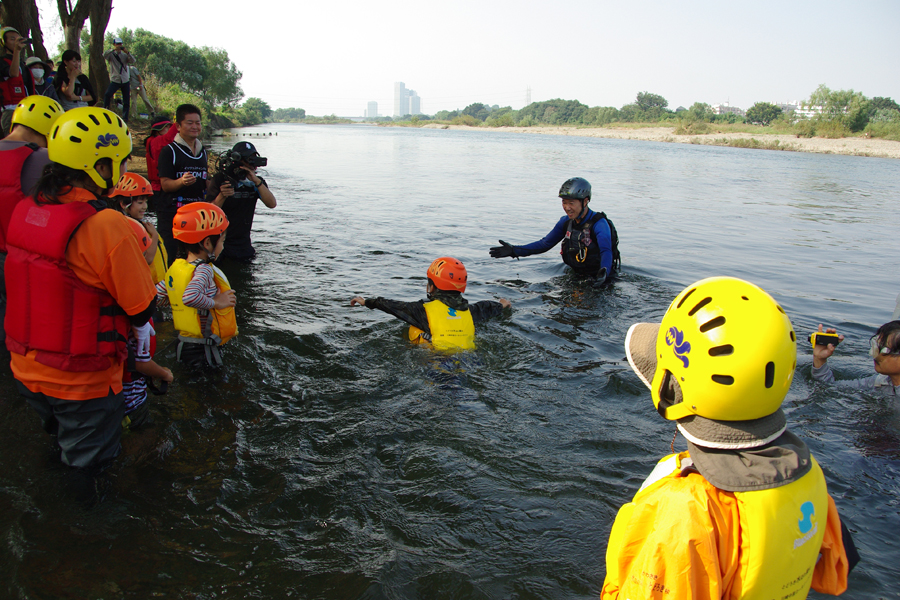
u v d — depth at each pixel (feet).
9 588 7.66
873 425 12.68
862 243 37.58
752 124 360.07
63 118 9.21
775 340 4.36
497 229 36.47
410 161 95.35
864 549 8.75
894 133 252.62
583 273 25.18
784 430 4.78
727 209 51.93
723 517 4.58
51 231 9.05
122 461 10.65
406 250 28.91
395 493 9.95
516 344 16.71
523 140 229.04
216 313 14.29
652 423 12.59
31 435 11.34
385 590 7.75
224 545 8.67
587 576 8.15
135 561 8.29
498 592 7.82
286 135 189.67
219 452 11.09
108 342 9.70
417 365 14.96
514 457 11.07
